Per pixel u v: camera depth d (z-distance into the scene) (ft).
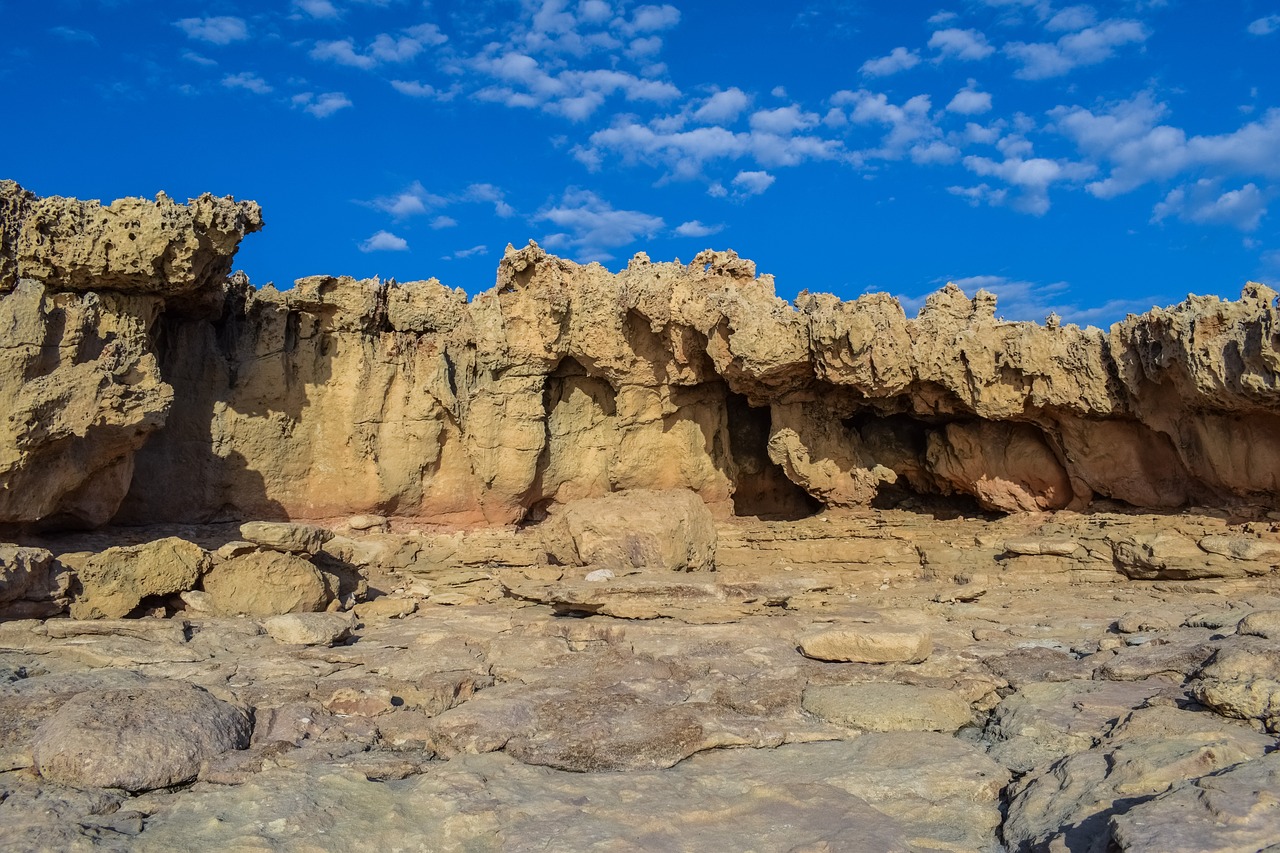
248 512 81.71
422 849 25.93
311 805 27.58
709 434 87.10
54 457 62.85
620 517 71.87
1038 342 71.31
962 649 46.34
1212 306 63.10
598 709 37.01
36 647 46.75
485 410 83.97
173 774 30.17
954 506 87.04
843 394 81.25
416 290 86.89
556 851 24.93
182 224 66.33
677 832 26.53
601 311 79.82
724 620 55.88
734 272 79.82
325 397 84.38
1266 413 64.54
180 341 79.71
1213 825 21.03
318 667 44.32
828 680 41.32
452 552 82.53
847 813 27.55
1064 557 67.97
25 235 63.41
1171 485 72.74
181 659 45.91
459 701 39.73
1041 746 32.60
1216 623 45.78
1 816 26.32
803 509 92.79
